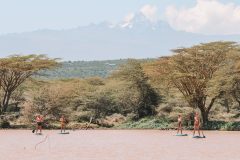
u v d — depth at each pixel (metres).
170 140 73.00
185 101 124.50
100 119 128.00
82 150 56.19
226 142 68.06
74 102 133.25
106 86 140.62
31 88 137.00
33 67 120.38
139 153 52.50
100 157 48.53
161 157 48.53
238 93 111.06
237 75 105.12
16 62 116.75
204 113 113.75
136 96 130.38
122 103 132.38
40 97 117.00
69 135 87.12
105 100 130.62
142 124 119.31
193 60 110.81
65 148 58.91
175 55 112.62
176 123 115.38
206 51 110.56
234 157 48.59
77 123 119.69
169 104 126.44
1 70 119.19
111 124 125.38
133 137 80.94
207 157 48.53
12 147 60.12
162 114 123.81
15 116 124.25
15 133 92.50
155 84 121.38
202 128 109.56
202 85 112.00
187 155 50.38
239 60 106.62
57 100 117.88
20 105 128.12
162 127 114.38
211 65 111.50
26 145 63.19
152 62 116.94
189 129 109.94
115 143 67.06
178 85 116.50
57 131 101.44
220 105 146.75
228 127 106.50
